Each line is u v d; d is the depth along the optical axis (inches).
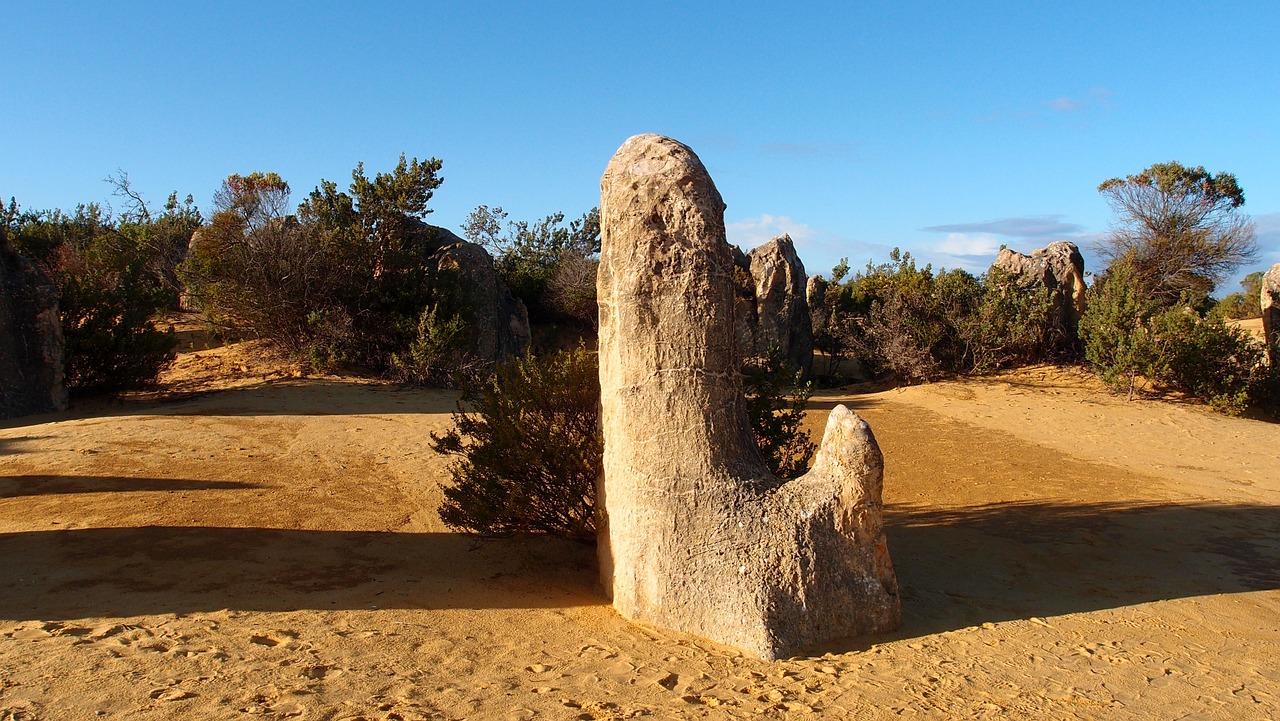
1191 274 1221.1
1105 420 685.9
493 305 994.1
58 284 729.0
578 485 293.4
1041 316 898.1
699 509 226.5
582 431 304.2
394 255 887.7
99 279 821.9
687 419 230.4
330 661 186.5
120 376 658.8
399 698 168.1
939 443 597.0
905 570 304.8
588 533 309.0
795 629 212.4
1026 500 433.7
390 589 255.9
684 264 231.8
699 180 239.8
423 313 829.8
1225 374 751.7
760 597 211.8
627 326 236.5
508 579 284.4
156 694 160.6
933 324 916.0
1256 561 324.8
